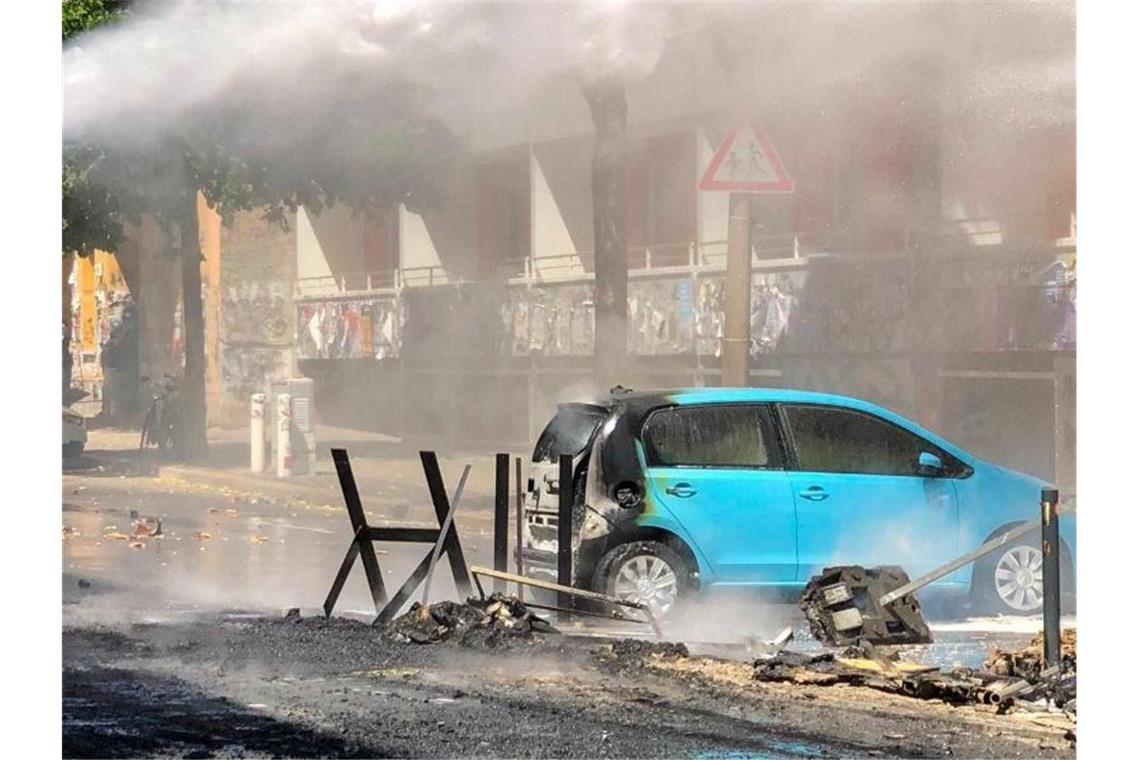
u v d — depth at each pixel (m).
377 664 12.32
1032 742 10.05
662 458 14.79
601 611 14.47
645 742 9.87
